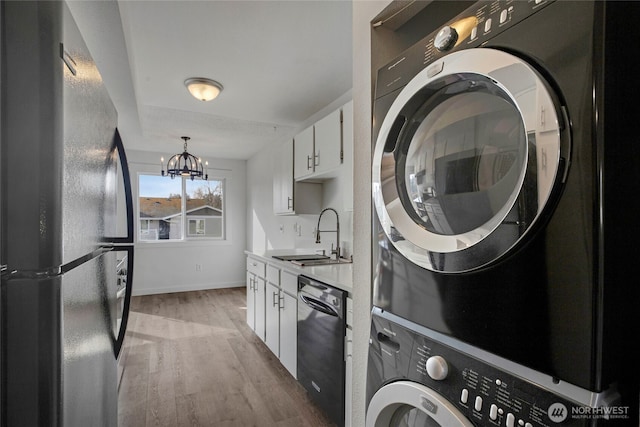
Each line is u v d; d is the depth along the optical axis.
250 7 1.80
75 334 0.70
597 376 0.49
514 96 0.59
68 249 0.65
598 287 0.49
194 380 2.49
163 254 5.37
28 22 0.57
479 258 0.65
